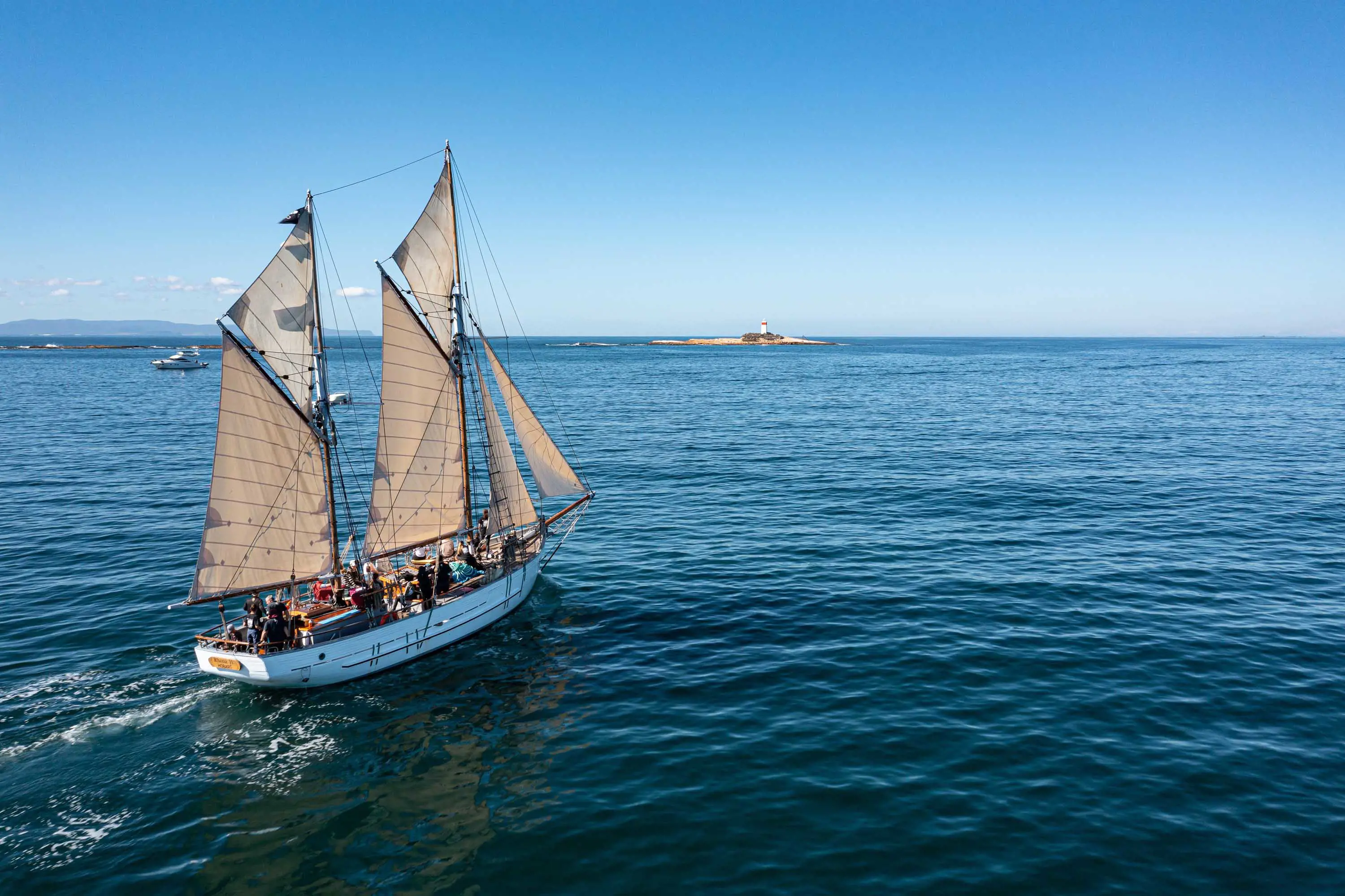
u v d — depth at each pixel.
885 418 90.00
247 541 24.73
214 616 29.11
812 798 17.95
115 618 28.81
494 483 30.81
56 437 72.44
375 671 25.44
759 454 65.62
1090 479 53.19
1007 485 51.56
